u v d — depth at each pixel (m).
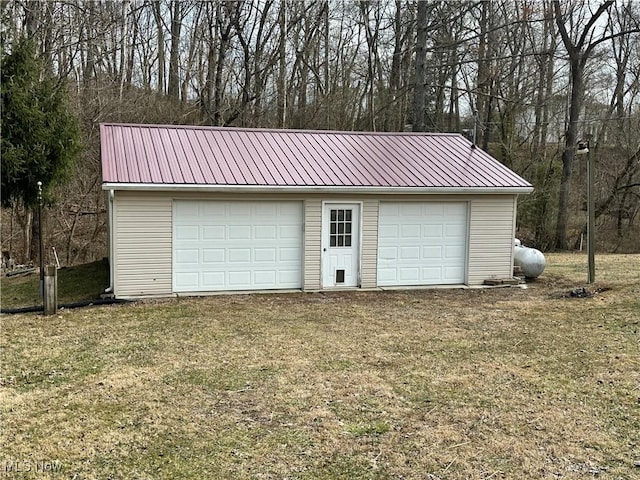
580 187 26.06
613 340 8.03
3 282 14.98
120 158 11.60
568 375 6.61
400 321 9.46
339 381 6.42
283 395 5.98
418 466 4.49
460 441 4.92
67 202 19.94
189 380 6.44
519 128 25.50
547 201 23.97
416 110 21.12
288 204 12.02
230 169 11.93
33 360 7.17
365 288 12.48
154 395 5.97
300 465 4.51
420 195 12.59
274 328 8.91
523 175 24.66
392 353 7.56
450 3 22.80
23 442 4.86
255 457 4.63
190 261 11.59
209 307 10.43
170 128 13.59
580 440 4.93
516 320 9.50
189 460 4.58
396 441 4.92
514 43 24.98
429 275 12.93
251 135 13.94
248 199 11.74
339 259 12.41
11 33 12.81
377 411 5.57
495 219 13.09
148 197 11.12
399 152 14.05
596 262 17.39
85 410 5.56
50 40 18.22
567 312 10.02
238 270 11.90
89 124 19.75
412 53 25.61
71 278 14.44
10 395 5.95
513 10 24.95
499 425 5.24
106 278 14.03
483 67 24.53
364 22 26.20
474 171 13.38
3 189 12.66
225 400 5.84
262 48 23.80
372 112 24.88
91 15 20.17
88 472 4.38
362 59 26.59
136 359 7.23
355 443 4.88
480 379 6.49
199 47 24.80
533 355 7.44
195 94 25.06
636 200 25.47
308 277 12.19
